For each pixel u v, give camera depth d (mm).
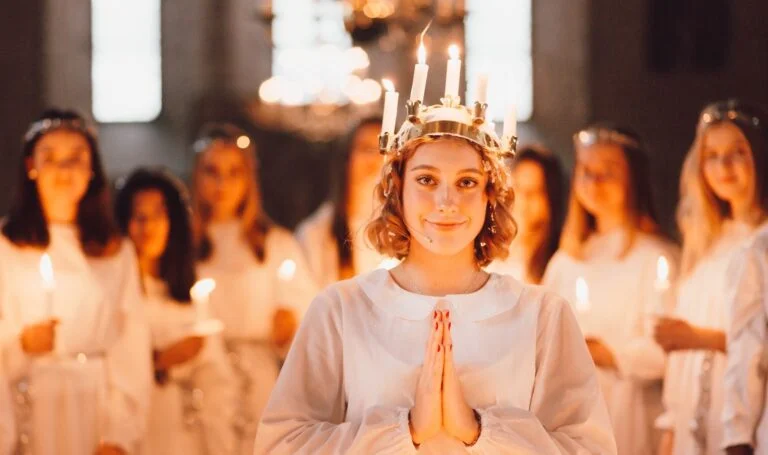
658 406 6301
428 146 3453
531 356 3438
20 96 13625
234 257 7270
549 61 14227
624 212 6465
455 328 3451
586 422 3441
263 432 3455
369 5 9562
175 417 6711
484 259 3588
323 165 13406
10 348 5688
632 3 13938
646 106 13891
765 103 13648
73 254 5844
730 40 13719
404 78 13703
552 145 14070
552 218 6812
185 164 14102
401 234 3533
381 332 3443
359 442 3295
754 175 5750
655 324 5684
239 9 14438
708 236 5906
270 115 12773
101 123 14367
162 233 6734
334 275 7152
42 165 5785
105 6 14367
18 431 5703
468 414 3297
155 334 6648
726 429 5211
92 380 5785
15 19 13664
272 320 7176
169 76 14453
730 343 5270
